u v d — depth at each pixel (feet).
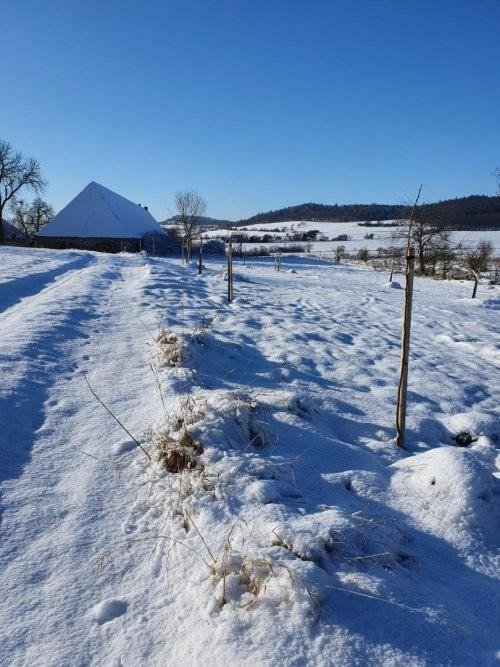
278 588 7.54
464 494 11.18
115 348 21.90
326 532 8.85
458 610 8.11
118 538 9.58
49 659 7.08
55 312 27.07
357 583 7.93
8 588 8.26
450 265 126.62
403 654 6.82
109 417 14.67
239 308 38.45
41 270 45.96
